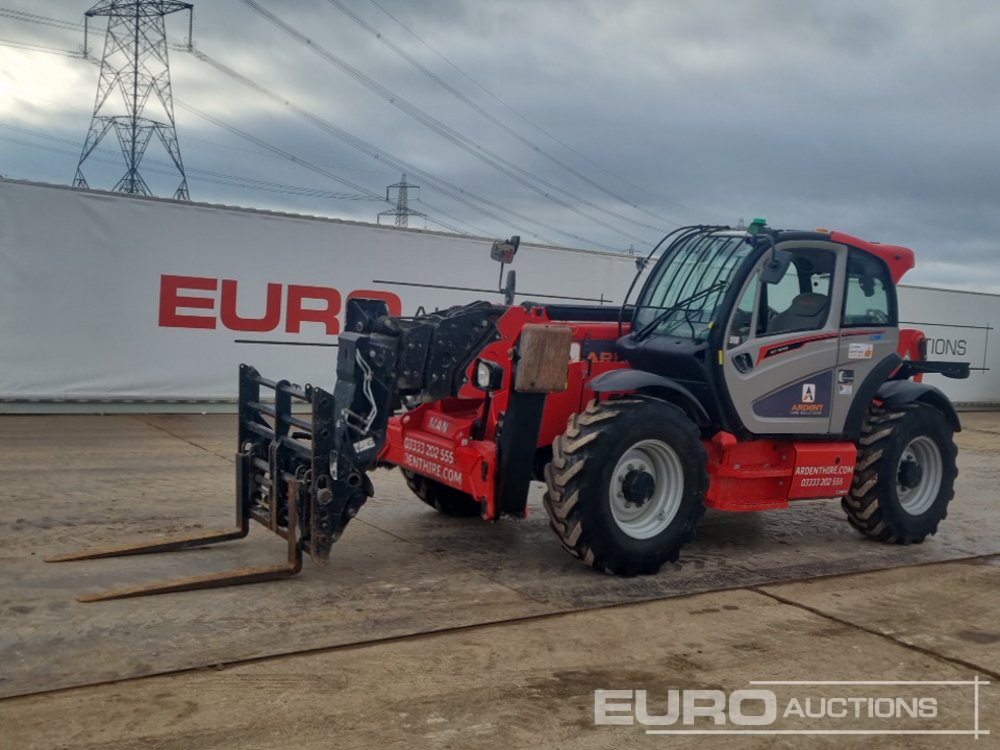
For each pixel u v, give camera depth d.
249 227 11.70
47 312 10.62
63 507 6.54
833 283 6.42
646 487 5.61
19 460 8.13
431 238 12.88
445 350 5.59
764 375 6.07
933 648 4.74
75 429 9.97
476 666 4.16
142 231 11.05
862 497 6.71
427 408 6.34
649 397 5.73
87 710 3.53
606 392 5.64
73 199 10.63
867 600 5.50
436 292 12.98
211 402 11.69
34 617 4.43
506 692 3.92
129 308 11.08
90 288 10.83
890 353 6.74
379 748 3.37
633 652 4.46
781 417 6.20
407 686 3.91
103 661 3.97
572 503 5.33
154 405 11.38
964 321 18.09
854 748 3.63
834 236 6.39
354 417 5.17
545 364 5.36
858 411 6.57
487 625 4.69
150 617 4.50
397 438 6.35
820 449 6.40
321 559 5.10
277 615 4.63
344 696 3.78
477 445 5.60
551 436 6.20
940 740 3.73
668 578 5.71
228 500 6.98
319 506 5.05
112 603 4.67
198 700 3.66
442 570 5.58
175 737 3.36
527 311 6.16
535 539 6.43
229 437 10.04
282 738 3.40
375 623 4.60
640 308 6.57
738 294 5.90
